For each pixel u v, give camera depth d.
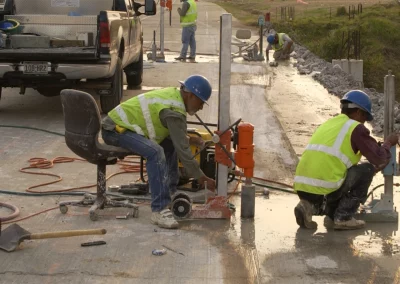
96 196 7.42
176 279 5.79
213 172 8.01
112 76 12.73
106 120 7.03
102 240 6.60
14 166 9.39
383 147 6.80
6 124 12.13
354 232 6.99
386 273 5.97
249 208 7.30
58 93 13.55
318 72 19.78
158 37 31.39
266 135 11.57
